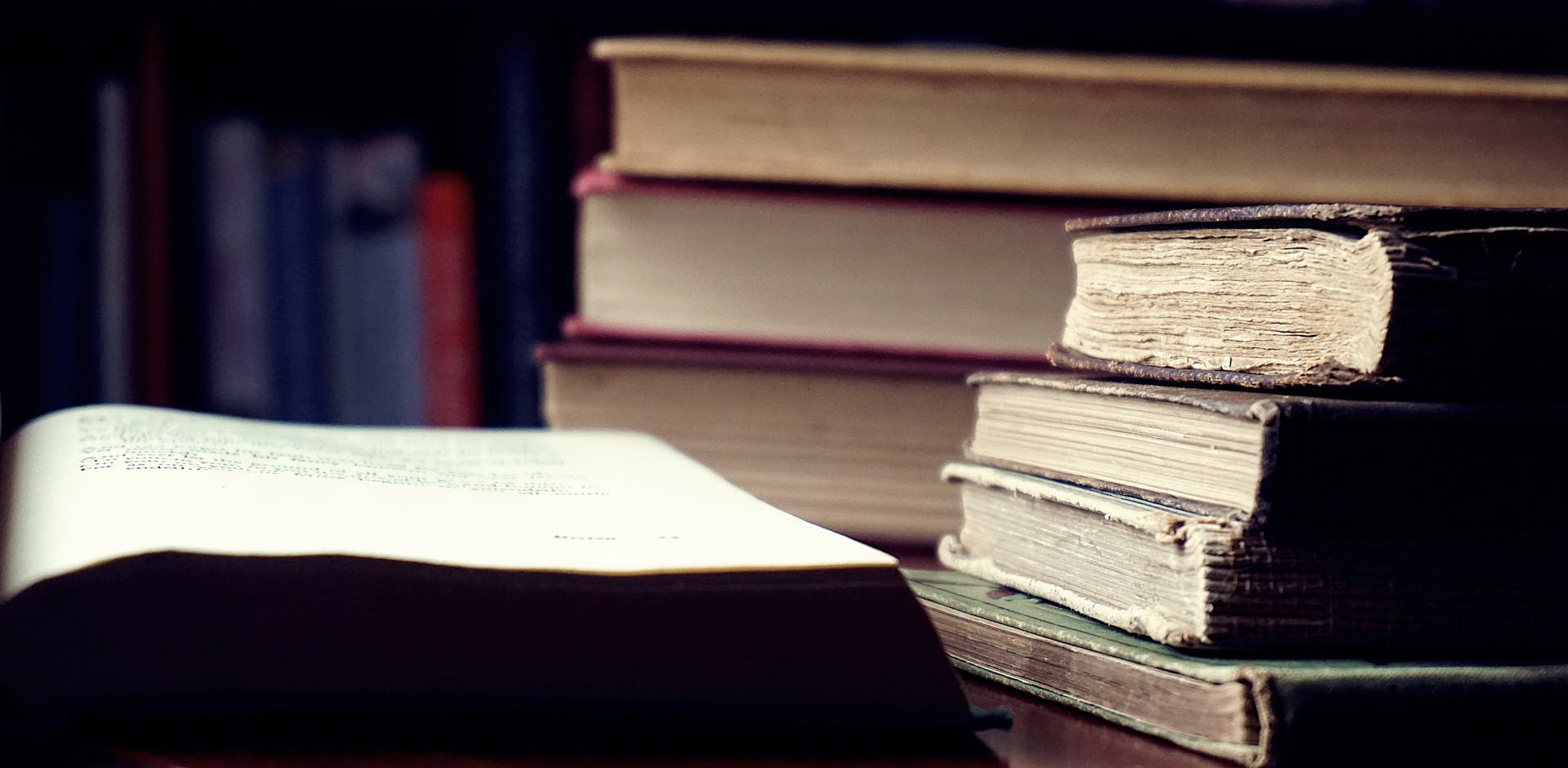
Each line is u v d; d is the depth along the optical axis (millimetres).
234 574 961
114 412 1261
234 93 1923
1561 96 1439
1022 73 1453
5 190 1780
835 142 1465
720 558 1023
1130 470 1111
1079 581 1125
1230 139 1457
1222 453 1068
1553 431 1069
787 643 1027
